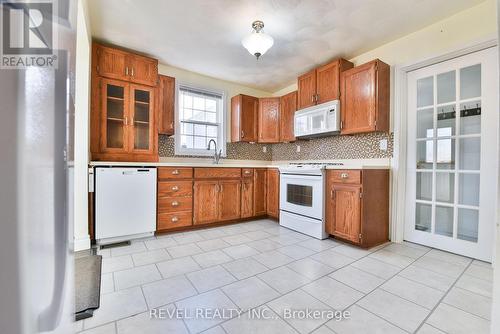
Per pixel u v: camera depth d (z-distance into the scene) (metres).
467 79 2.17
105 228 2.36
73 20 0.55
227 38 2.58
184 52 2.92
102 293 1.47
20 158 0.34
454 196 2.24
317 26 2.34
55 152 0.44
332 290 1.54
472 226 2.13
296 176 2.96
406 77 2.58
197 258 2.04
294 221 2.96
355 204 2.36
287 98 3.73
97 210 2.32
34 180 0.37
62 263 0.46
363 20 2.25
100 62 2.58
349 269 1.85
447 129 2.30
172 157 3.45
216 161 3.70
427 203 2.43
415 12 2.13
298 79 3.40
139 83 2.81
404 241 2.58
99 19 2.25
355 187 2.36
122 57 2.70
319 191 2.65
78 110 2.22
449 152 2.28
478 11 2.03
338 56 2.98
